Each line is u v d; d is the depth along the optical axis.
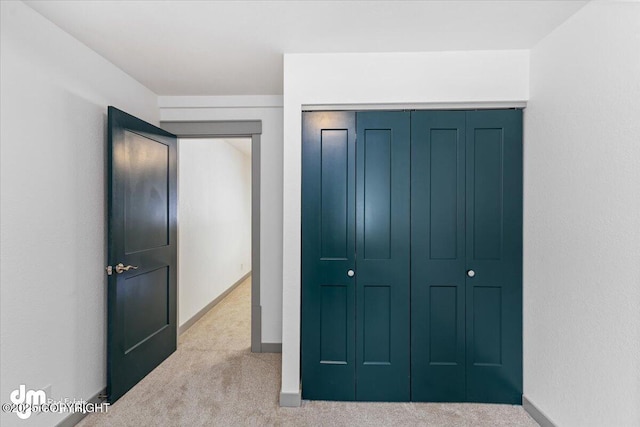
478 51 2.31
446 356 2.38
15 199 1.74
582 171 1.79
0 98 1.66
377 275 2.39
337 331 2.40
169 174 3.14
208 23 2.00
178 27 2.04
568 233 1.89
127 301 2.51
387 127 2.38
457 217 2.37
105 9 1.85
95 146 2.35
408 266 2.38
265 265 3.32
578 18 1.83
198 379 2.72
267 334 3.30
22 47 1.78
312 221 2.40
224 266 5.38
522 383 2.34
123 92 2.71
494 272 2.36
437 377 2.37
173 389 2.56
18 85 1.75
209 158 4.70
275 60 2.50
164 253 3.04
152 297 2.87
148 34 2.13
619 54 1.57
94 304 2.32
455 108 2.36
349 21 1.97
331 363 2.40
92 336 2.30
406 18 1.93
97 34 2.12
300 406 2.34
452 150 2.37
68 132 2.10
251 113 3.31
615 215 1.59
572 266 1.86
